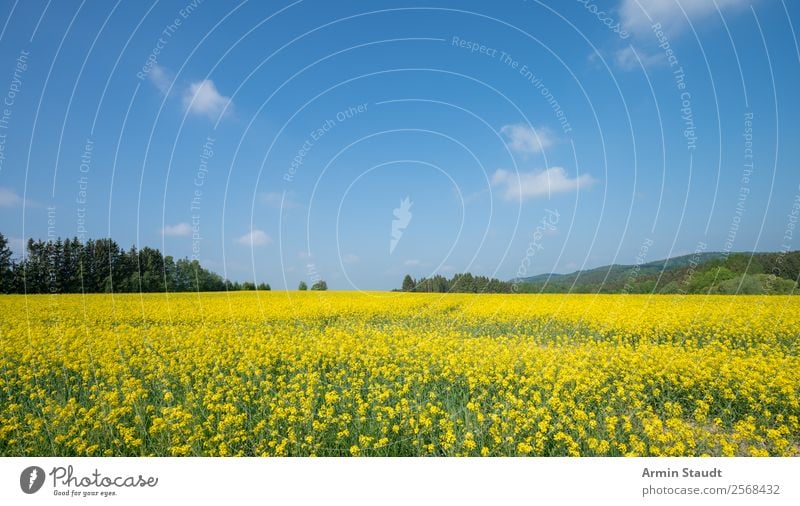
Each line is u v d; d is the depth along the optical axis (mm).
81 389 7891
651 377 8156
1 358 9125
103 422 6062
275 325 15367
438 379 8180
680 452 5355
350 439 6070
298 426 6070
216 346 10711
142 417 6316
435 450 5672
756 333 12273
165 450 5711
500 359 8828
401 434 6047
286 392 7441
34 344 10234
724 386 7512
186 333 12547
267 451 5770
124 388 7129
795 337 11594
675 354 9141
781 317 13734
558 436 5547
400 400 6836
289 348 10203
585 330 14570
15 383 8000
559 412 6195
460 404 6883
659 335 12852
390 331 14125
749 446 5766
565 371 8000
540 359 8766
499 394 7301
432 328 15039
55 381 8258
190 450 5602
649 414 6375
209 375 8773
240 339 11312
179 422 6098
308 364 9055
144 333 12055
